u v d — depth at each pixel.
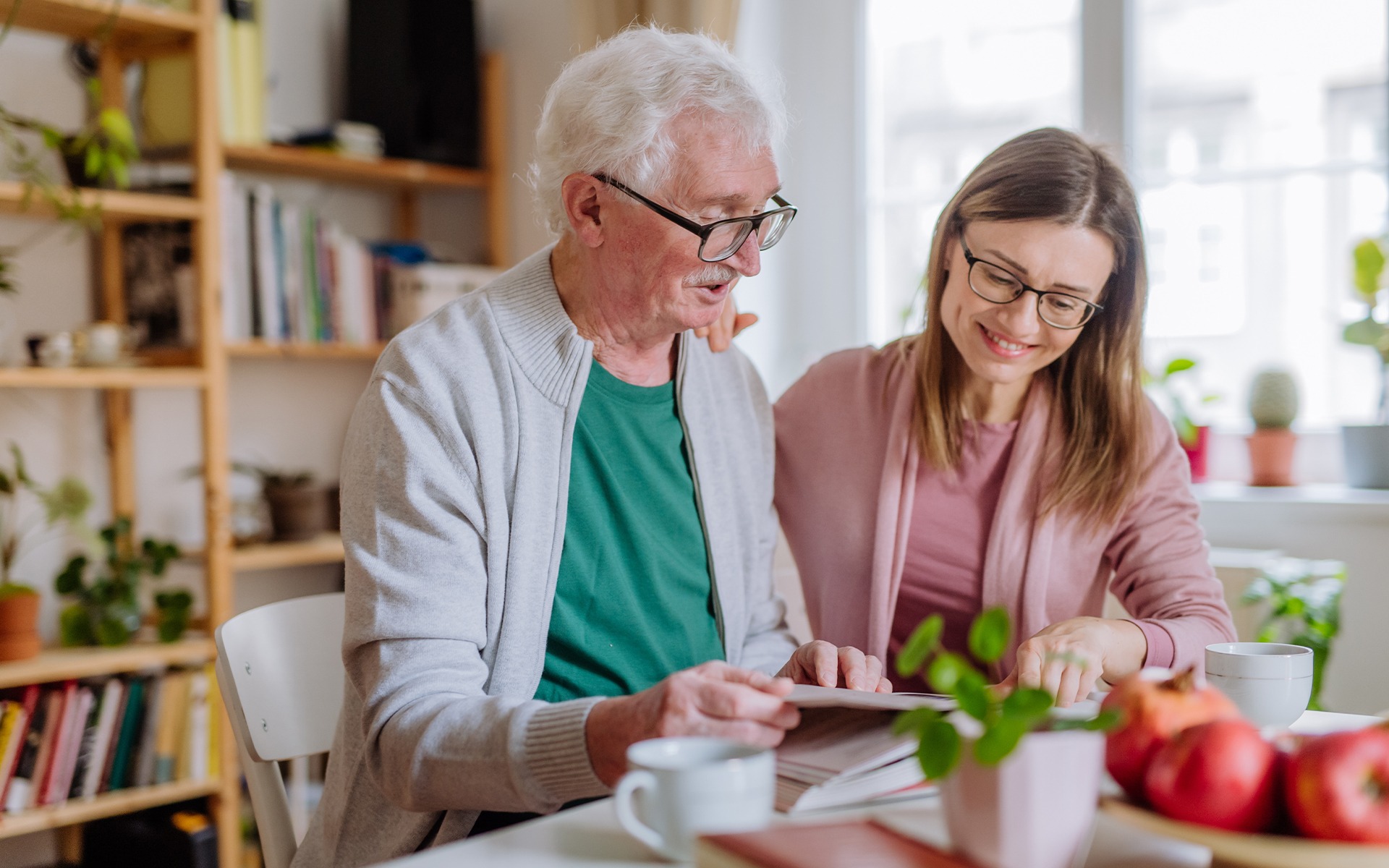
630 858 0.73
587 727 0.90
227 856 2.31
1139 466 1.42
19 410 2.38
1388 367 2.34
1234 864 0.67
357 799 1.15
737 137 1.17
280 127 2.79
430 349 1.19
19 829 2.06
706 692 0.85
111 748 2.21
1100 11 2.56
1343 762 0.62
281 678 1.26
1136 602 1.43
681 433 1.36
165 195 2.38
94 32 2.34
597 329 1.28
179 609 2.30
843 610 1.51
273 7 2.78
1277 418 2.43
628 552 1.28
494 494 1.17
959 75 2.80
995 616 0.63
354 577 1.11
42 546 2.39
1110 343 1.41
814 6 2.88
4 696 2.14
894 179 2.88
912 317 1.67
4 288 2.14
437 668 1.06
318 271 2.61
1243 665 0.98
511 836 0.77
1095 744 0.65
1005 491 1.43
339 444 2.93
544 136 1.26
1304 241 2.50
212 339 2.34
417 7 2.76
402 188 3.00
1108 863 0.72
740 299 2.77
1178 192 2.59
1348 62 2.45
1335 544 2.29
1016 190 1.31
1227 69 2.54
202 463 2.52
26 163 2.11
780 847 0.64
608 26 2.62
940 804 0.76
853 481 1.51
